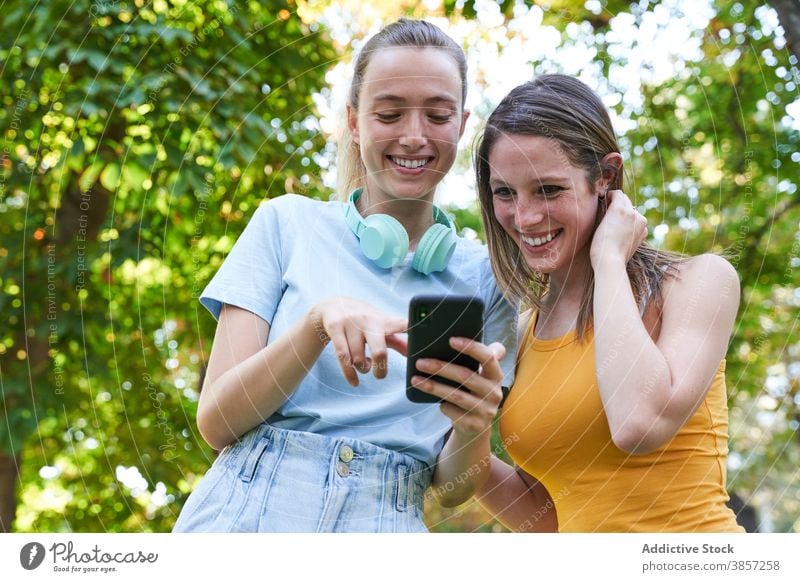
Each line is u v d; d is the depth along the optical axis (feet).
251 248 4.75
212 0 10.63
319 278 4.72
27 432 11.53
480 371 4.34
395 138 4.69
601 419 4.94
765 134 12.09
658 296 5.10
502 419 5.34
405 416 4.57
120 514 12.08
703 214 12.25
